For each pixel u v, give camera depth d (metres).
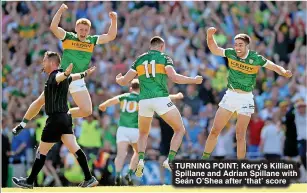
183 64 50.91
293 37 54.09
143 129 28.19
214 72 49.78
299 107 44.72
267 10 55.38
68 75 25.98
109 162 42.47
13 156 42.47
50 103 26.64
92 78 49.31
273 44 53.72
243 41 27.70
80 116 29.86
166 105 27.58
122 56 51.81
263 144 44.00
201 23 53.97
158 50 27.95
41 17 54.25
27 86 49.81
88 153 42.88
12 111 46.50
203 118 45.00
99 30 53.84
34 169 27.06
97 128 43.34
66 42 29.08
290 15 55.16
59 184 41.84
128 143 36.19
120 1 54.84
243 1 55.31
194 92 47.94
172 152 27.52
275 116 44.69
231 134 43.81
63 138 26.98
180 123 27.78
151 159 41.72
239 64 27.94
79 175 41.91
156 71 27.56
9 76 51.22
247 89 28.19
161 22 53.72
